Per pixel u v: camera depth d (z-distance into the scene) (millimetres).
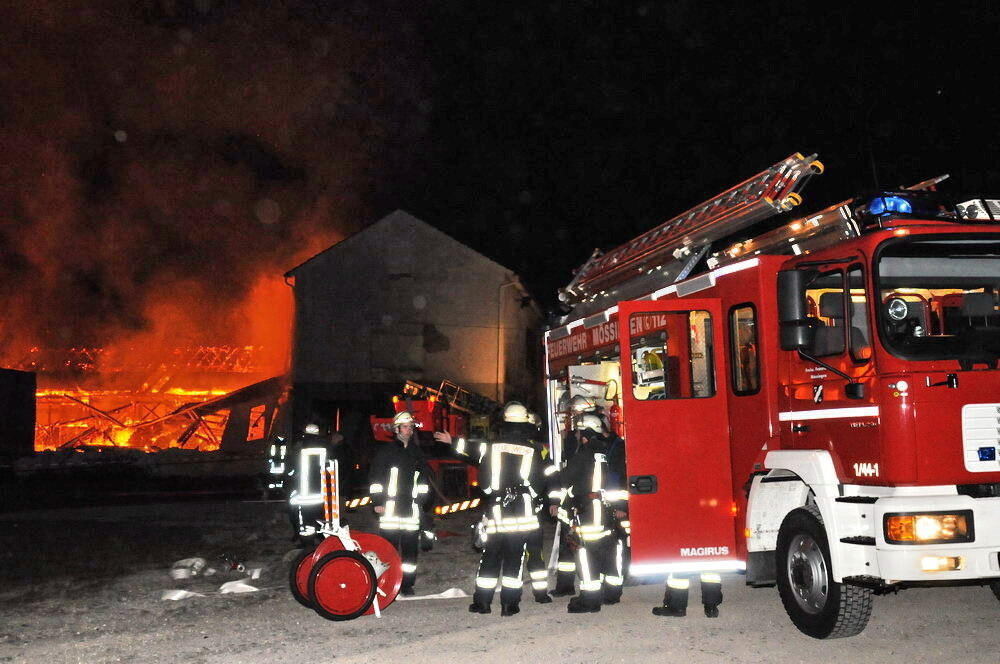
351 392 32156
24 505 21797
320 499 11469
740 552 7004
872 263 5875
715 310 7281
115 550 12742
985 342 5793
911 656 5746
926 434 5613
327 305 32469
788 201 6852
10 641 7008
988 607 7148
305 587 7508
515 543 7363
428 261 33312
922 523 5484
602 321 9883
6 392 30875
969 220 6082
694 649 6078
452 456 17984
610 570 7672
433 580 9500
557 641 6422
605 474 7449
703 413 7148
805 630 6363
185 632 7141
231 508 19875
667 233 8891
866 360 5898
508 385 33312
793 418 6547
